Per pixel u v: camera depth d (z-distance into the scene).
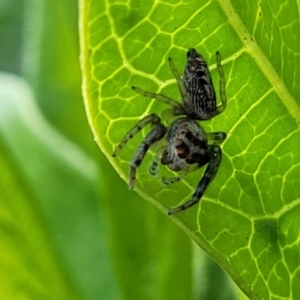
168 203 0.06
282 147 0.06
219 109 0.06
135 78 0.06
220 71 0.06
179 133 0.06
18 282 0.07
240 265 0.06
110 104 0.06
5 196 0.07
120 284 0.07
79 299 0.07
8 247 0.07
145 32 0.06
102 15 0.06
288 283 0.06
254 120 0.06
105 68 0.06
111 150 0.06
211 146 0.06
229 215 0.06
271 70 0.06
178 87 0.06
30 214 0.07
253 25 0.06
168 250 0.07
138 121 0.06
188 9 0.06
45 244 0.07
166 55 0.06
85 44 0.06
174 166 0.06
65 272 0.07
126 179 0.06
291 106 0.06
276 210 0.06
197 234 0.06
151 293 0.07
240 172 0.06
